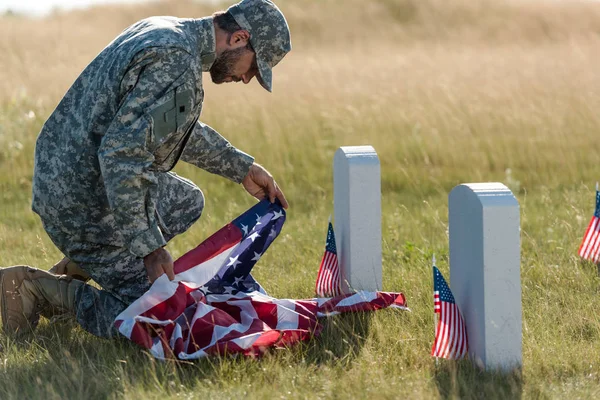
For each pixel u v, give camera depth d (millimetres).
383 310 8297
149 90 6672
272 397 6238
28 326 7938
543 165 18109
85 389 6523
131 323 7023
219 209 15445
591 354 7254
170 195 8281
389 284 9625
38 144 7477
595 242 10523
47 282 7891
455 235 7102
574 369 6969
